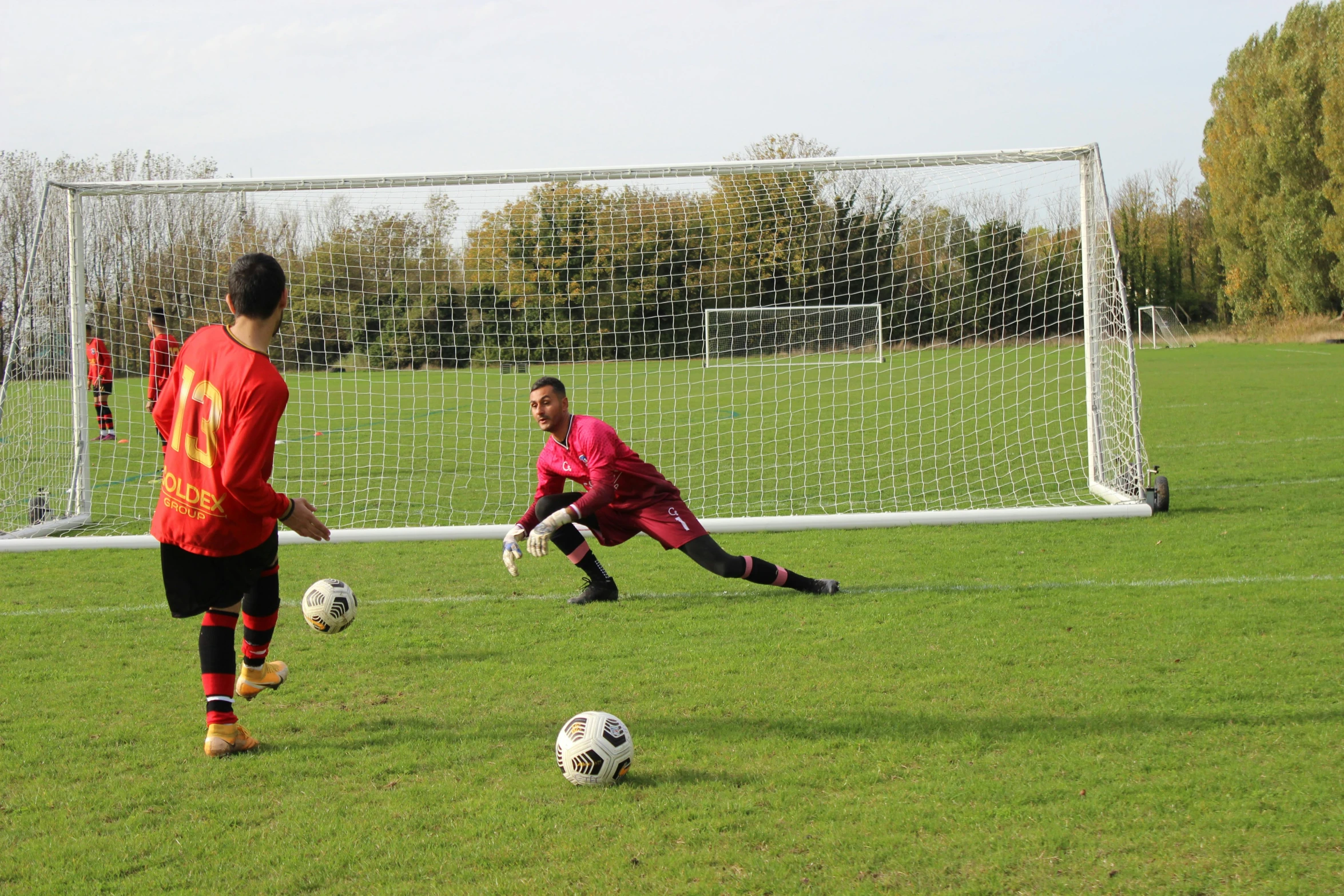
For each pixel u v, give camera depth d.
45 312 8.64
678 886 2.55
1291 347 33.31
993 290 15.87
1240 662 4.12
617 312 15.06
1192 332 42.84
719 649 4.57
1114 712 3.63
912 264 15.50
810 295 16.38
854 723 3.62
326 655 4.64
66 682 4.32
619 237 14.09
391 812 3.02
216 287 11.98
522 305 14.53
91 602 5.78
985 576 5.87
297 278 12.59
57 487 8.95
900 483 9.88
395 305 14.05
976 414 15.60
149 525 8.34
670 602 5.50
